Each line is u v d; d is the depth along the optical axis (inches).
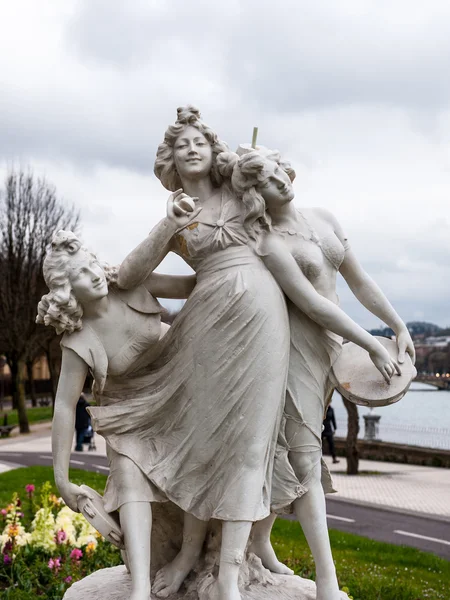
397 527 400.8
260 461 123.7
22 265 1048.8
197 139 135.9
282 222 133.3
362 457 747.4
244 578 134.6
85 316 129.9
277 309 125.8
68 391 129.3
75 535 286.0
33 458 681.6
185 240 132.6
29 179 1083.9
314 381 133.0
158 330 134.8
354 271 140.6
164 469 129.0
